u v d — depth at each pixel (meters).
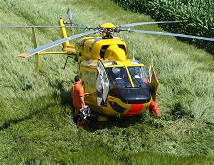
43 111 39.03
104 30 39.12
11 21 69.62
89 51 40.16
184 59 65.12
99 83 36.84
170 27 90.06
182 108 41.31
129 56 61.31
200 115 39.94
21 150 33.06
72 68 54.34
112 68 37.22
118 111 36.28
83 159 31.20
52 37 67.38
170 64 57.81
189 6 89.81
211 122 39.12
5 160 31.78
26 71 50.62
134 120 38.94
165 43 75.69
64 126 37.28
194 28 83.75
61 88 46.28
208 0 95.31
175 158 31.70
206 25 80.00
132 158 31.42
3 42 58.81
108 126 37.84
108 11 97.12
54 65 54.16
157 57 61.34
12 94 43.28
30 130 36.84
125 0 103.94
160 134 36.59
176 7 92.00
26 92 44.09
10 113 39.22
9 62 52.81
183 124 38.66
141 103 35.88
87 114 36.94
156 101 43.72
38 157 31.83
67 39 35.28
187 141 36.03
